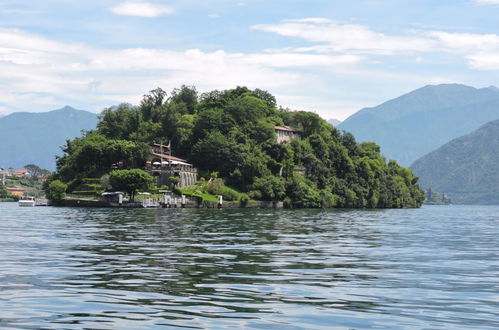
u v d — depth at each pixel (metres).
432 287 31.91
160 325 22.69
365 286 31.92
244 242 58.66
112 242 56.81
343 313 25.14
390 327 22.91
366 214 173.25
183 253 47.03
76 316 24.02
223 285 31.47
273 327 22.66
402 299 28.39
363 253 49.81
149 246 52.88
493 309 26.28
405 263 42.78
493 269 39.94
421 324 23.41
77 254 45.62
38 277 33.59
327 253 49.22
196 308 25.62
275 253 48.25
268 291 29.91
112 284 31.44
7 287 30.28
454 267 40.84
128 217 114.62
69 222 94.75
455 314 25.20
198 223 94.88
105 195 193.62
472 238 72.31
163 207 186.38
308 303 27.08
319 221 113.62
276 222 104.62
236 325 22.84
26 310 25.02
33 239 59.94
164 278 33.62
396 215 175.75
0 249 49.28
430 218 156.12
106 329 22.08
